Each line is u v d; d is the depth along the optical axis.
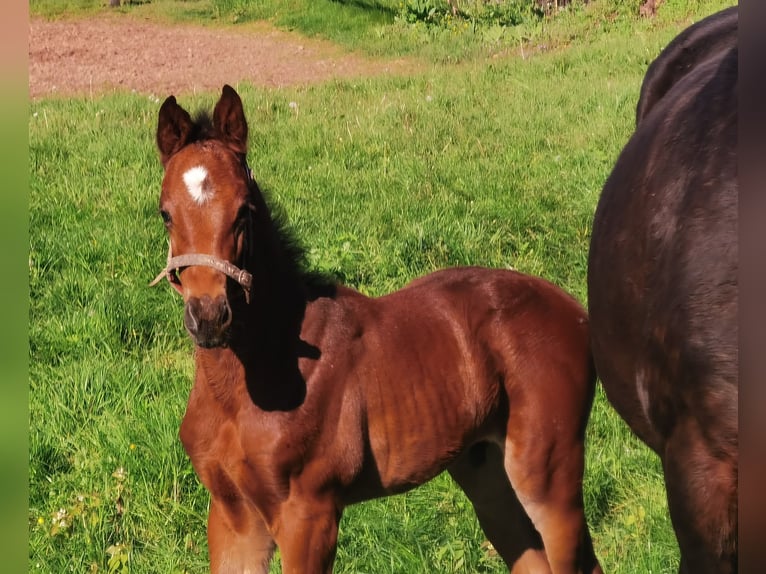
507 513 3.88
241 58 16.45
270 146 9.65
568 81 12.24
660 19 15.55
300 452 3.20
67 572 3.95
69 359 5.73
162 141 3.14
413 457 3.50
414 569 3.91
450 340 3.61
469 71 13.41
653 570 3.77
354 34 17.56
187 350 5.92
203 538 4.21
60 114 11.28
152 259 6.91
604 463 4.53
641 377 2.56
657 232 2.46
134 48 17.14
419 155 9.34
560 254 6.91
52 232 7.32
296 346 3.30
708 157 2.34
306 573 3.25
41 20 19.09
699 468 2.22
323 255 6.58
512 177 8.60
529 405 3.64
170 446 4.60
